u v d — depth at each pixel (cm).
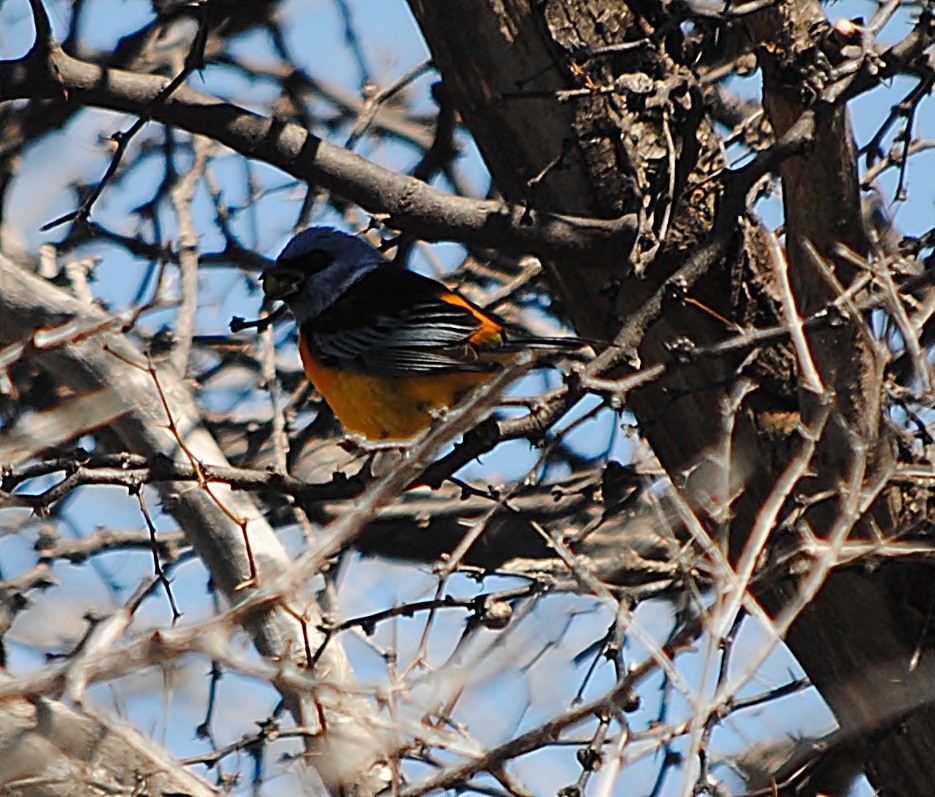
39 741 1009
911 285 1105
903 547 1104
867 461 1159
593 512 1645
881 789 1280
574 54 1099
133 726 898
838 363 1150
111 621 844
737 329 1133
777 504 891
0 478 977
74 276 1547
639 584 1212
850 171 1145
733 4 1194
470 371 1253
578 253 1202
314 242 1371
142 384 1285
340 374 1302
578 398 1010
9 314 1305
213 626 755
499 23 1260
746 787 1166
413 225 1198
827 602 1245
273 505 1584
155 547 1029
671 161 1172
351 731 973
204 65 1169
